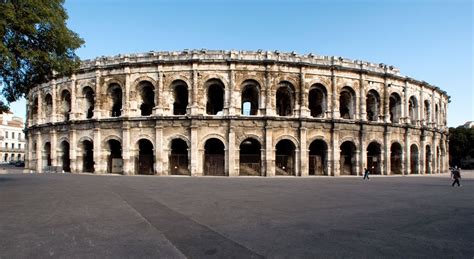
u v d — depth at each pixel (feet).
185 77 158.81
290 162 166.40
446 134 232.32
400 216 53.42
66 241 37.35
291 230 43.09
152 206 61.36
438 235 41.24
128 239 38.24
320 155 171.01
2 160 386.11
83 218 49.90
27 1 75.41
